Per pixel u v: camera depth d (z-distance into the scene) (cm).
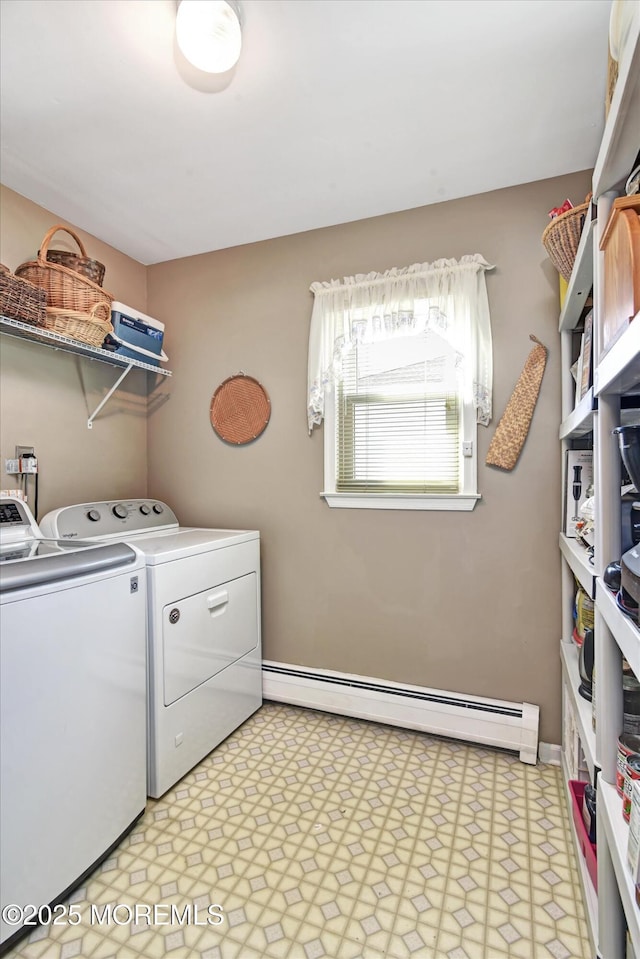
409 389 222
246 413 253
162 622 173
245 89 149
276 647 247
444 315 205
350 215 225
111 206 216
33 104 155
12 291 165
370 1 121
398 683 221
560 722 198
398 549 223
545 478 199
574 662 166
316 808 169
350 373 232
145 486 278
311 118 163
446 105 157
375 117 162
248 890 135
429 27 128
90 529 205
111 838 148
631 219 80
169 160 184
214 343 261
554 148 179
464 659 212
